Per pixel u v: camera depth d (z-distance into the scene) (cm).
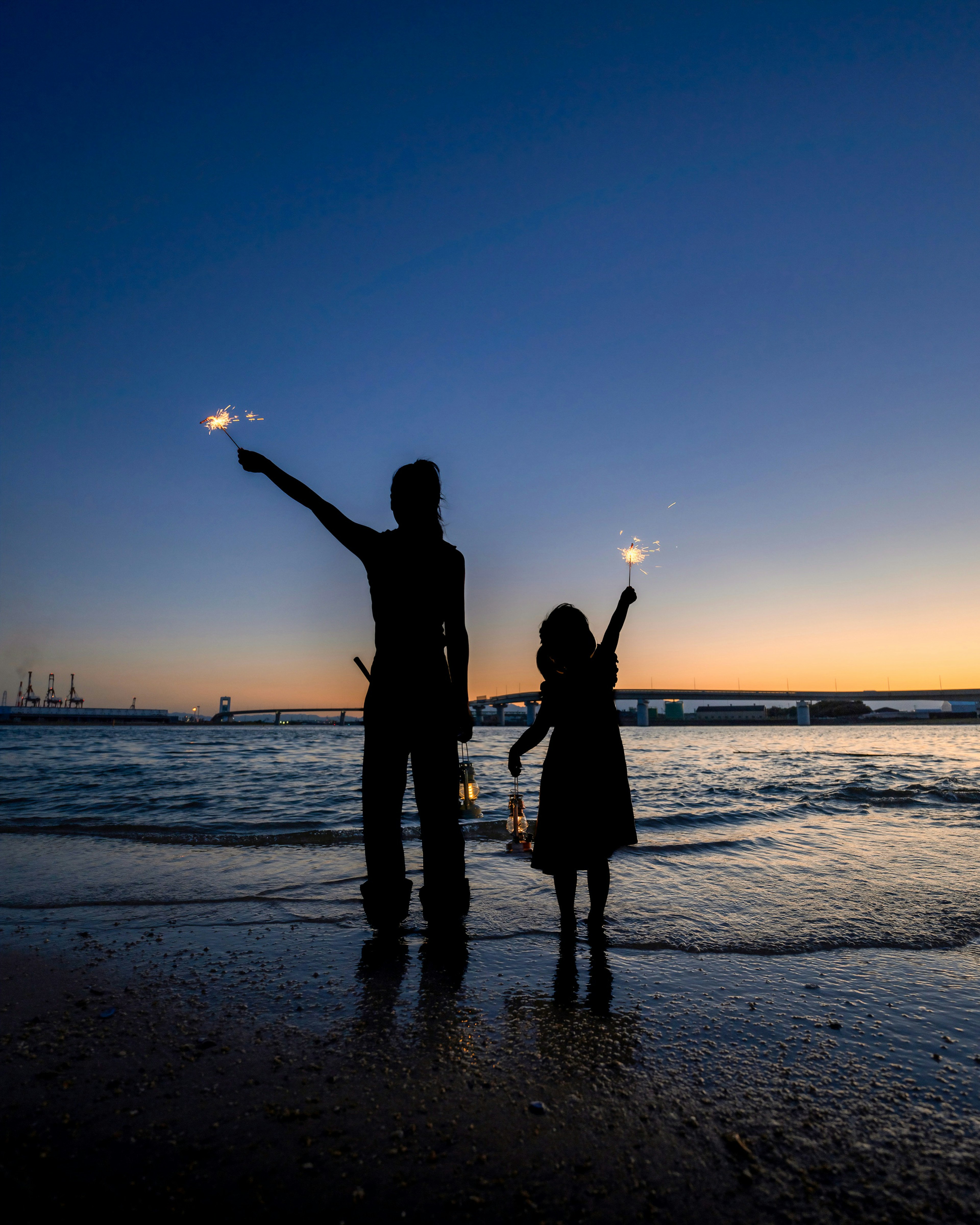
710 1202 104
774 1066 149
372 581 236
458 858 235
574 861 242
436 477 242
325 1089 136
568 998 187
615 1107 131
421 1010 177
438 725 229
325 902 283
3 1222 96
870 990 195
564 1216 100
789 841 438
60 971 202
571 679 258
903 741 3931
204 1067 144
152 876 331
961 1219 100
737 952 227
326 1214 100
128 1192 104
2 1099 129
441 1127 123
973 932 250
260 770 1311
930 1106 133
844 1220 100
